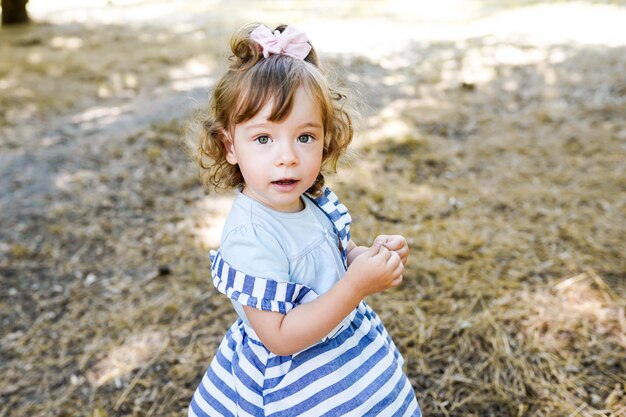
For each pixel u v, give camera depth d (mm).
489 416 2100
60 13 11500
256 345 1392
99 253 3230
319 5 11352
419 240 3174
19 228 3449
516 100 5277
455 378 2268
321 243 1378
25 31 9281
